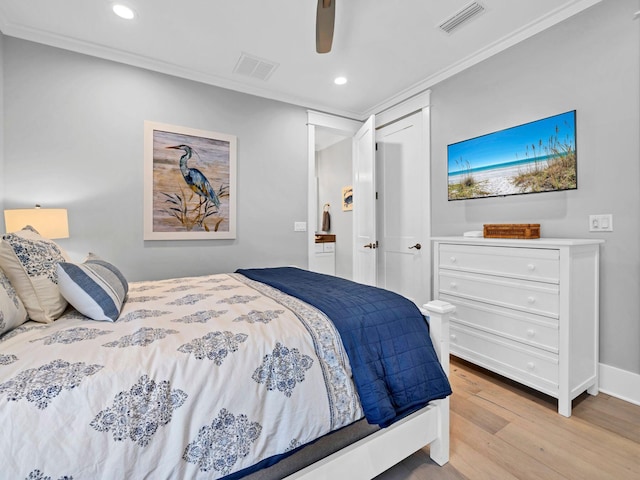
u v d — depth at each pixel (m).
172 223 2.70
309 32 2.22
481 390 1.98
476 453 1.42
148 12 2.00
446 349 1.36
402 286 3.31
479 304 2.12
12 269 1.15
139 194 2.57
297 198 3.38
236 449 0.87
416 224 3.14
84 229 2.37
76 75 2.34
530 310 1.83
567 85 2.01
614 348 1.86
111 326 1.11
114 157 2.47
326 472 1.04
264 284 1.90
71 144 2.32
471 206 2.61
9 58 2.13
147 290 1.74
